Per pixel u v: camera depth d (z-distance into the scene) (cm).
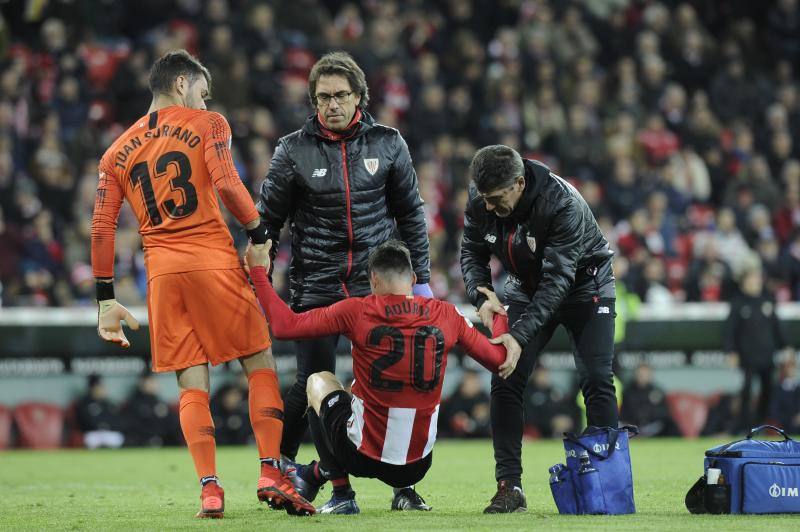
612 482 1966
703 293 5791
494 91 6606
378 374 1862
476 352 1930
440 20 7131
